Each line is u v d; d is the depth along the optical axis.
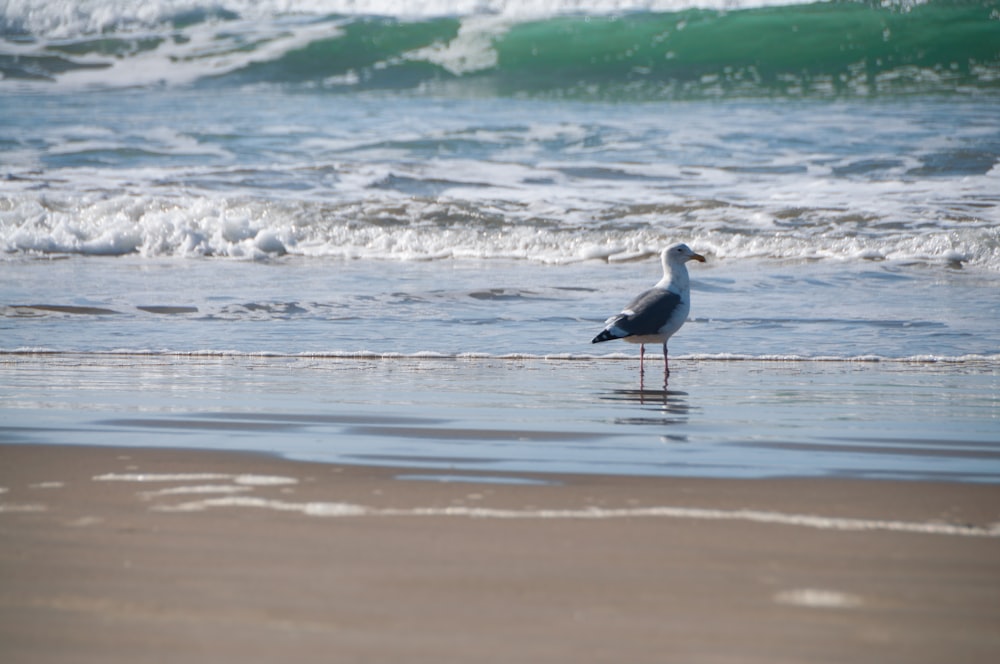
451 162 36.72
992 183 32.56
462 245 28.16
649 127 41.81
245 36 58.56
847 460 9.59
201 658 4.67
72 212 30.27
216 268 26.05
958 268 24.98
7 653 4.72
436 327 19.56
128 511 7.27
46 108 46.38
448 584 5.70
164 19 60.09
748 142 38.69
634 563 6.11
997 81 50.06
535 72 54.78
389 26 58.91
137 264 26.61
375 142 39.69
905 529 6.95
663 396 13.69
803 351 17.66
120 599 5.43
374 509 7.43
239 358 16.92
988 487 8.36
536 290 22.88
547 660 4.68
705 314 20.58
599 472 8.95
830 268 24.92
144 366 16.03
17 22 59.22
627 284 23.53
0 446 9.89
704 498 7.90
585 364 16.70
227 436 10.61
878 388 14.38
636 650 4.79
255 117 45.00
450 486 8.30
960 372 15.80
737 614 5.26
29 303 21.36
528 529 6.88
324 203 31.47
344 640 4.89
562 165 36.09
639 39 57.28
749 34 56.75
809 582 5.77
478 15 60.47
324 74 55.09
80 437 10.45
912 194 31.47
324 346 17.89
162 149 38.53
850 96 48.41
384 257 27.41
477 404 12.93
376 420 11.72
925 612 5.31
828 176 33.88
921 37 55.09
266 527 6.86
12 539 6.49
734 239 27.52
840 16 57.28
